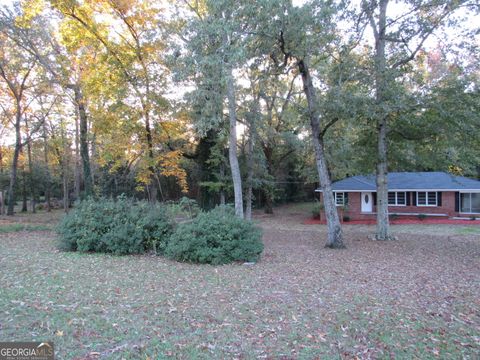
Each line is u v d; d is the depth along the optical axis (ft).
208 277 25.93
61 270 26.45
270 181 84.84
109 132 53.21
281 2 33.42
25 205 106.22
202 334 15.12
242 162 76.48
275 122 89.45
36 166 107.34
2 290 20.36
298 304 19.85
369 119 41.60
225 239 32.17
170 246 31.99
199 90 41.09
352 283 25.50
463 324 17.24
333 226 44.86
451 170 58.23
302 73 44.21
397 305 20.11
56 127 89.61
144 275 25.86
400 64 44.14
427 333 16.01
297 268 30.71
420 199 86.63
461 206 84.74
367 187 87.51
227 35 35.14
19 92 78.02
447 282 26.32
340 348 14.20
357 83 39.14
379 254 39.99
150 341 14.12
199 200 78.59
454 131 42.60
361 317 17.89
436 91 40.73
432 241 51.31
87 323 15.79
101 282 23.25
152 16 50.98
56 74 62.69
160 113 52.80
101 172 80.94
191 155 71.36
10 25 58.90
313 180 96.78
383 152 48.21
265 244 48.01
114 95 50.06
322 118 43.04
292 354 13.50
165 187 89.20
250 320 17.07
